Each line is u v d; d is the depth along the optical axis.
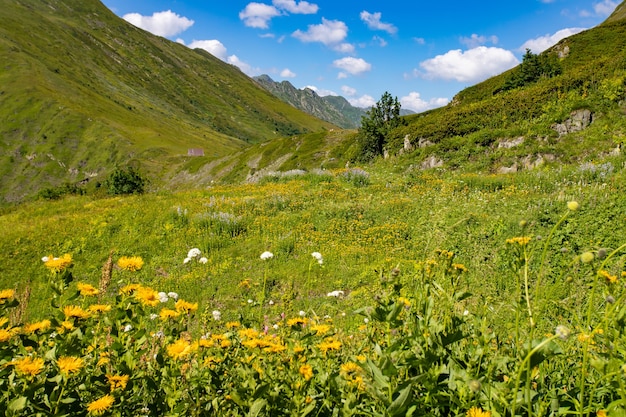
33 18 189.88
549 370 2.14
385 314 1.75
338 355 2.46
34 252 10.41
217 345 2.57
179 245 10.37
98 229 11.67
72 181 99.50
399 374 1.92
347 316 5.81
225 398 1.99
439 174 21.23
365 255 9.03
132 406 1.99
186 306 2.28
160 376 2.15
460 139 23.91
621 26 35.91
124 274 8.52
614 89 21.02
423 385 1.81
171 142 123.19
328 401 1.90
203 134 169.62
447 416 1.96
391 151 30.03
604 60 24.59
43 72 138.12
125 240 10.90
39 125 112.94
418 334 1.92
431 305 1.95
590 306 1.43
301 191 15.98
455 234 8.33
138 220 12.13
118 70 198.75
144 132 126.50
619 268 4.03
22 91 121.12
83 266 9.71
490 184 15.44
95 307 2.12
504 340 2.60
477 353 1.89
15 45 147.38
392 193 15.17
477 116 25.59
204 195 17.42
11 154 103.44
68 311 1.97
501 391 1.68
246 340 2.38
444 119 27.44
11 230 12.58
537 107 23.23
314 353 2.23
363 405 1.92
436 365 1.90
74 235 11.34
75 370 1.75
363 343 2.46
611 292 1.60
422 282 2.28
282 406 1.89
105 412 1.78
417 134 27.55
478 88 39.81
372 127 35.25
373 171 25.09
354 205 12.55
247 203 13.91
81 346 1.97
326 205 13.01
